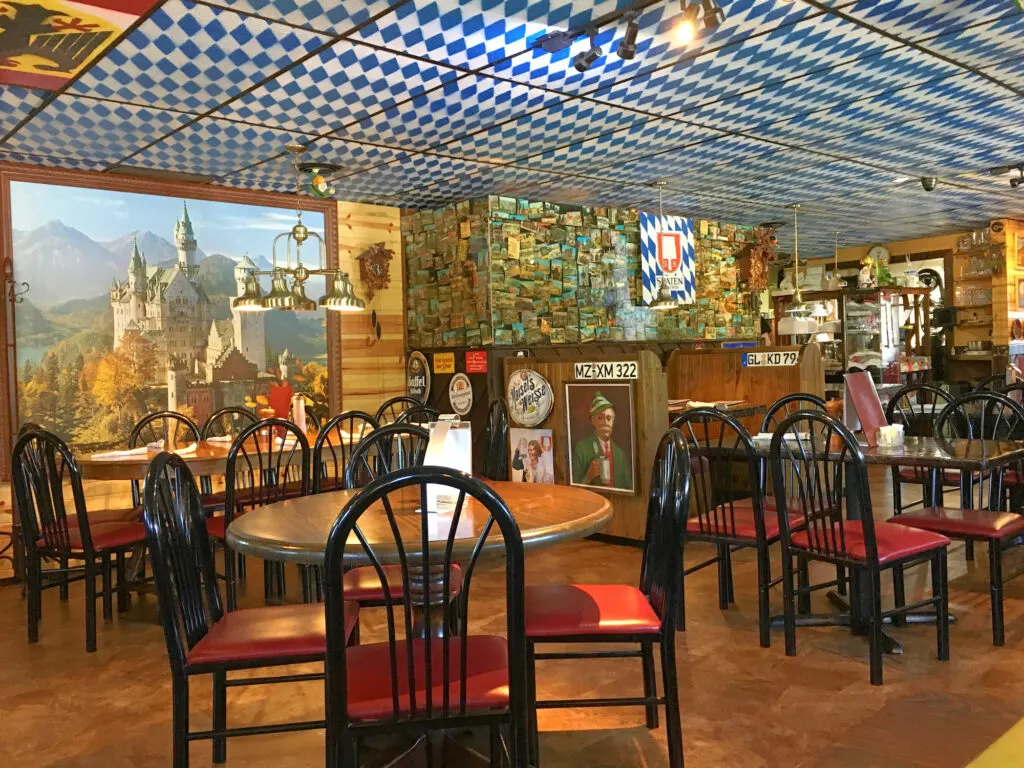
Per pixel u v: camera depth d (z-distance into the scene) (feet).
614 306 26.73
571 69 14.10
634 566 16.99
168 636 7.59
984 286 35.60
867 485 10.53
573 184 23.00
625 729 9.60
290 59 13.09
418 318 25.27
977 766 2.43
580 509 8.43
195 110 15.37
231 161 19.20
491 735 7.67
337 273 19.30
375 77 14.06
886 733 9.18
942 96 16.92
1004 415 20.38
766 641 12.10
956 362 36.91
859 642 12.17
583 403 19.42
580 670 11.44
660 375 18.42
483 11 11.64
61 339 19.33
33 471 13.56
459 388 23.97
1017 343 33.83
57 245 19.25
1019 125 19.47
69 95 14.37
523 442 20.72
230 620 8.50
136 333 20.45
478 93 15.16
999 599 11.76
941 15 12.73
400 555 6.17
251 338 22.41
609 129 17.95
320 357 23.70
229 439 18.69
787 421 11.37
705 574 16.22
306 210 23.30
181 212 21.18
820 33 13.20
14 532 18.11
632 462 18.57
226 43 12.38
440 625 9.11
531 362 20.56
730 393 22.93
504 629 13.14
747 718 9.73
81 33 11.81
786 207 28.81
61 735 10.02
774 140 19.80
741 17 12.39
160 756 9.39
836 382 32.96
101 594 14.79
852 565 10.84
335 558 6.08
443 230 24.41
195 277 21.44
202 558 9.02
